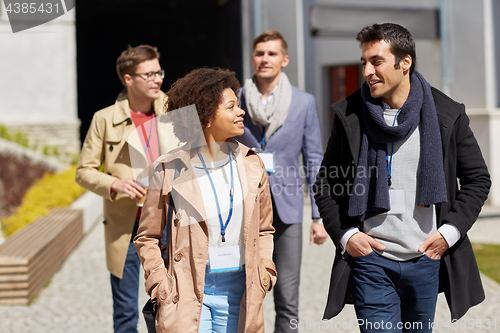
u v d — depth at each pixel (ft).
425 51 36.29
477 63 33.35
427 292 7.58
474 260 7.73
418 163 7.42
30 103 41.70
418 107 7.32
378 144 7.49
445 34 34.60
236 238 6.87
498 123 32.63
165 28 51.72
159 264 6.80
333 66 39.06
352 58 37.63
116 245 10.17
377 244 7.48
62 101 42.22
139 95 10.36
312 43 37.63
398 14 33.88
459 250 7.57
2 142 32.81
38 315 14.08
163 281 6.66
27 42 41.24
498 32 33.19
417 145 7.41
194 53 49.93
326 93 39.42
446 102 7.52
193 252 6.61
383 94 7.41
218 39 47.85
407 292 7.66
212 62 47.75
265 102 10.87
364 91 7.61
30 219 24.12
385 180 7.39
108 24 52.29
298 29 34.60
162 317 6.56
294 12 34.65
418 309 7.71
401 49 7.20
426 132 7.29
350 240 7.58
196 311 6.58
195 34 49.93
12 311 14.40
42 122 41.24
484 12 32.78
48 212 25.27
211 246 6.81
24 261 14.93
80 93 52.70
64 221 21.81
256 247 6.93
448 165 7.45
